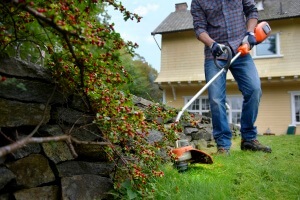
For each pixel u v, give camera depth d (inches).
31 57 66.2
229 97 511.2
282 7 491.2
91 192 61.4
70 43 45.3
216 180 75.5
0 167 47.3
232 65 117.7
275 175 80.8
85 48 45.9
